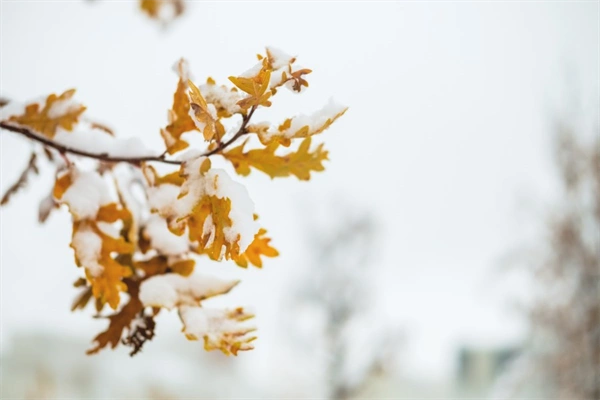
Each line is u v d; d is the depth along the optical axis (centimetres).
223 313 79
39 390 773
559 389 465
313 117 70
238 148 76
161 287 80
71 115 82
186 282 81
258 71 68
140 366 904
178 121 77
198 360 940
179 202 70
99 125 90
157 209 75
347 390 645
